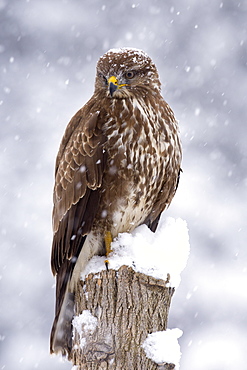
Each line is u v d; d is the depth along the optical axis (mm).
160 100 7895
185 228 6918
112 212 7660
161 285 6574
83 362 6488
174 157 7828
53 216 7859
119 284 6570
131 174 7590
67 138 7949
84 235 7551
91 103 7914
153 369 6418
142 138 7574
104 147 7586
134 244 6723
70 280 7250
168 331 6520
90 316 6562
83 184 7602
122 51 7969
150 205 7879
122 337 6473
